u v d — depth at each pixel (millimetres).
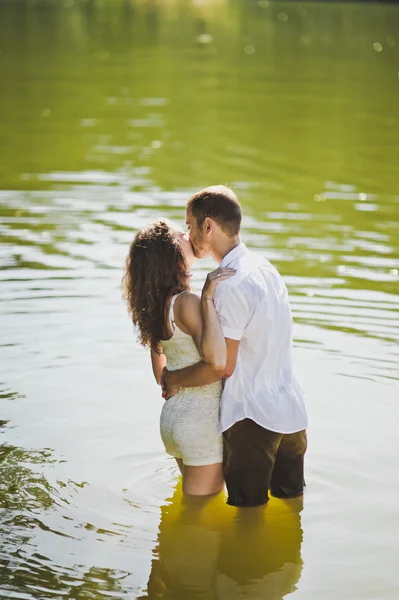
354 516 4926
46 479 5203
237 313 4871
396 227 10297
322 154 14008
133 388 6340
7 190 11492
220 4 39906
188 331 5027
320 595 4207
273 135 15234
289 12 36688
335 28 31547
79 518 4824
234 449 4992
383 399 6176
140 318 5180
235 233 5102
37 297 7891
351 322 7441
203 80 20391
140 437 5715
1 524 4730
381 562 4484
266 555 4520
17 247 9258
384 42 27781
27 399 6125
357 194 11797
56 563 4395
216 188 5133
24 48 25109
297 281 8398
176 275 5090
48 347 6914
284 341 5070
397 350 6891
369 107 17734
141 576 4316
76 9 36375
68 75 20594
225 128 15656
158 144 14352
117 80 20109
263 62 23328
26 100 17625
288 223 10359
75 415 5945
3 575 4277
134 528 4754
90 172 12477
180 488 5188
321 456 5520
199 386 5035
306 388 6305
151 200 11125
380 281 8445
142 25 32000
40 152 13586
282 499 5125
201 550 4578
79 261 8844
